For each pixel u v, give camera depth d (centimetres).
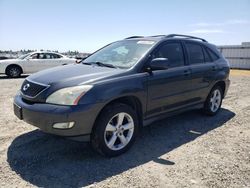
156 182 333
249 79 1652
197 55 582
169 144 461
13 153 404
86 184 325
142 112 445
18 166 365
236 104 802
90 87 371
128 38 567
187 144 463
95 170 361
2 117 581
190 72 535
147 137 494
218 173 361
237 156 418
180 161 395
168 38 520
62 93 364
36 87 391
